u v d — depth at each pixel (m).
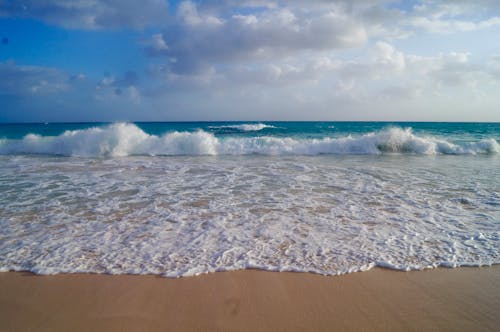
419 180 7.55
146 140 14.44
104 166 9.96
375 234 4.12
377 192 6.36
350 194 6.21
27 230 4.28
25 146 14.44
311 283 2.99
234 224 4.50
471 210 5.13
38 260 3.41
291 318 2.51
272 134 25.83
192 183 7.29
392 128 15.53
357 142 14.67
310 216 4.85
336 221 4.62
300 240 3.93
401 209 5.20
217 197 6.01
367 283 3.00
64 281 3.03
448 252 3.61
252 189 6.66
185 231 4.22
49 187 6.86
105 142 13.98
